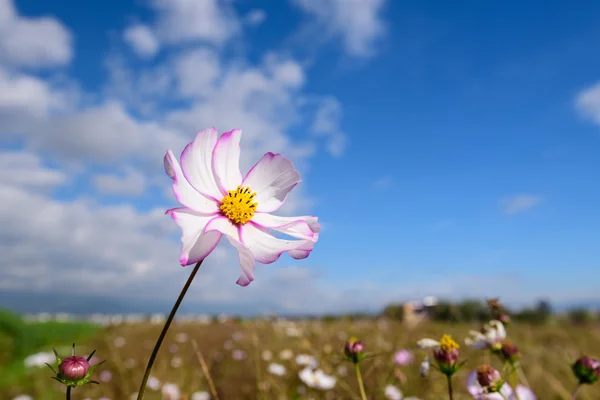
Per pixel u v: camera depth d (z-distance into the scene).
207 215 0.16
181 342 0.77
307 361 0.43
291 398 0.41
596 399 0.34
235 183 0.18
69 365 0.13
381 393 0.34
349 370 0.41
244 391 0.43
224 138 0.17
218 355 0.61
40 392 0.52
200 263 0.12
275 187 0.18
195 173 0.16
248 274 0.15
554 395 0.37
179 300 0.11
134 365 0.56
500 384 0.18
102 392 0.47
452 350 0.19
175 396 0.40
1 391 0.54
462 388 0.35
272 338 0.63
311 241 0.16
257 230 0.17
